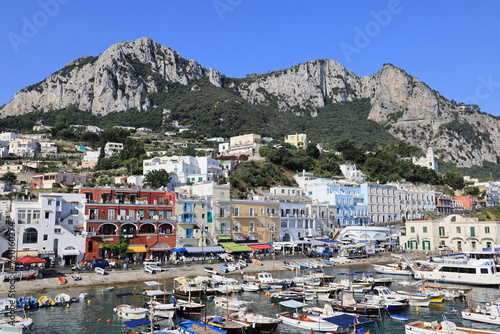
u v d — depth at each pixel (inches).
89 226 3563.0
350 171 7647.6
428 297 2476.6
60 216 3491.6
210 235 4229.8
